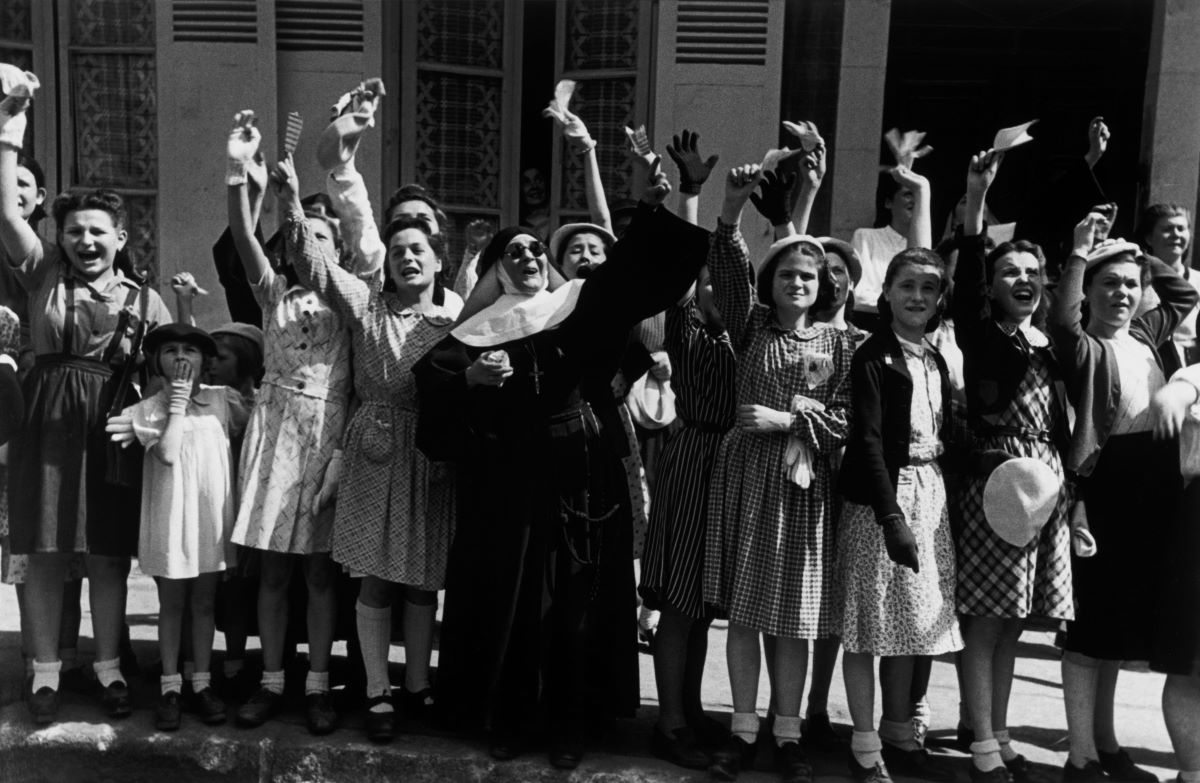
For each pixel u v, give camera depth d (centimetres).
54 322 420
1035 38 785
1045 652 536
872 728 386
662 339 463
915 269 390
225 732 410
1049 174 787
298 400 415
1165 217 504
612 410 416
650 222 388
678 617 406
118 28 694
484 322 406
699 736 412
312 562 416
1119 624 388
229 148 412
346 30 673
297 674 465
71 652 448
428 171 717
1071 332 400
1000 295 405
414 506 410
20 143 421
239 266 478
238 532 407
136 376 443
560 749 395
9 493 416
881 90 687
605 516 403
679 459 412
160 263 688
